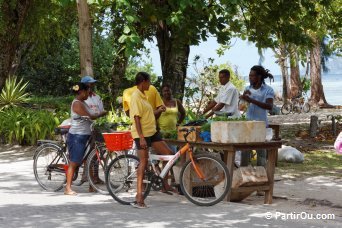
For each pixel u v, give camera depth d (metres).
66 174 11.26
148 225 8.44
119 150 10.23
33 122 20.00
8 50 24.61
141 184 9.81
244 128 10.00
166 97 12.23
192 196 10.33
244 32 20.55
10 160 16.75
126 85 23.39
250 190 10.30
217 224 8.50
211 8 16.66
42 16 26.80
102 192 11.09
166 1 16.56
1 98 23.84
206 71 21.44
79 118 11.02
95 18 21.78
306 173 13.95
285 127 26.66
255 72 11.58
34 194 11.16
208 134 10.41
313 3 20.14
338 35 23.38
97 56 41.84
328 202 10.52
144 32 19.19
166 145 10.34
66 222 8.66
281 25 19.78
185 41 16.83
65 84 51.09
